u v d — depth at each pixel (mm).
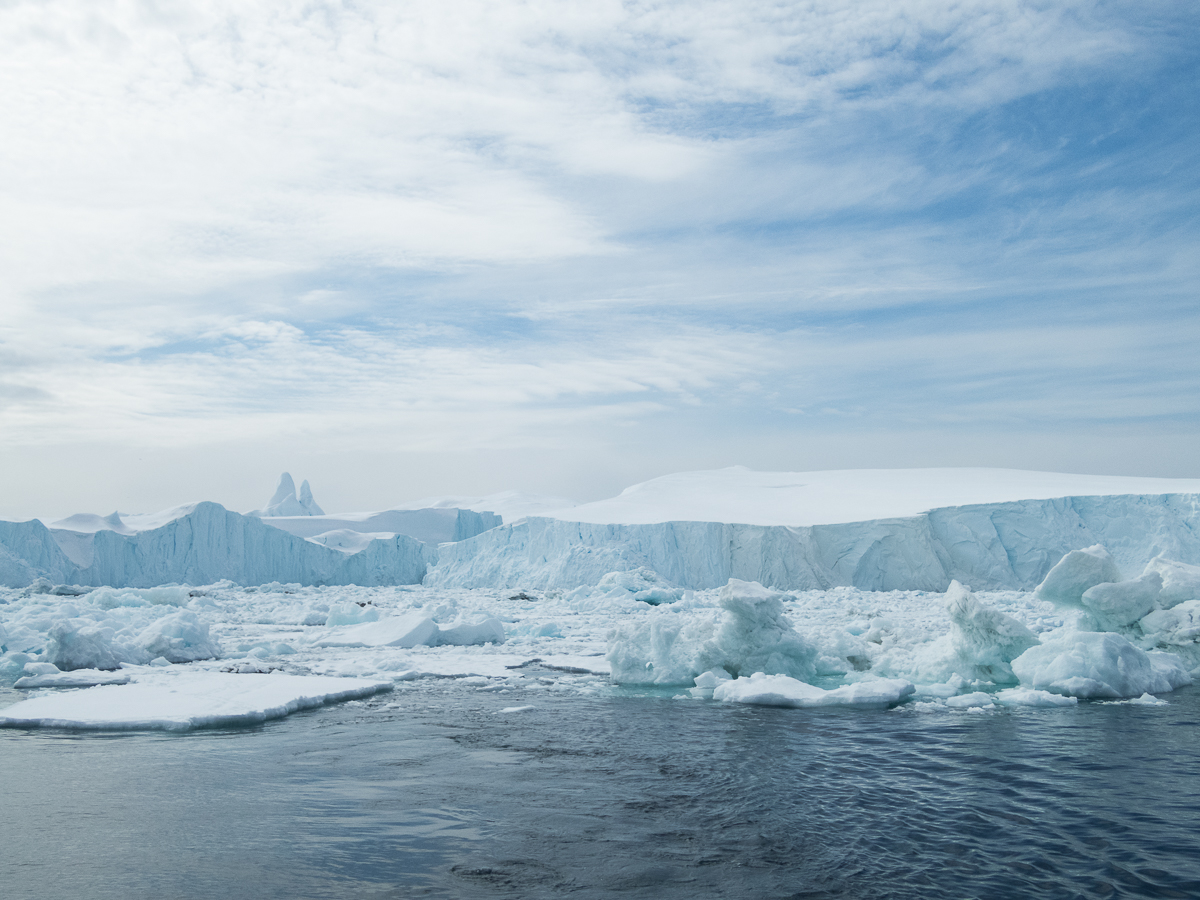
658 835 6281
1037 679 12695
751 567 43594
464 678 14672
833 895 5180
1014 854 5859
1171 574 14867
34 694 12859
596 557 44531
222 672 15016
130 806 6988
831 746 9133
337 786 7602
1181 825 6438
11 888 5277
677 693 12984
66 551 46344
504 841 6156
